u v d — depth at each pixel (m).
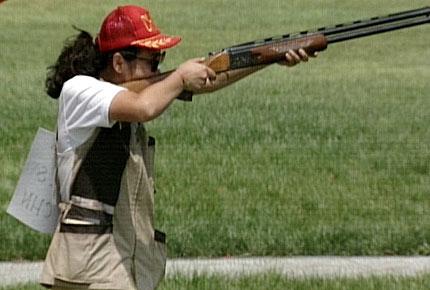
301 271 17.59
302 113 30.70
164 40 10.43
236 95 32.91
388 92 34.66
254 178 23.45
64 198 10.39
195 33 46.88
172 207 20.89
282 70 38.19
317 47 10.26
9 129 28.05
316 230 19.53
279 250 18.80
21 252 18.47
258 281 16.23
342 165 24.81
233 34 46.97
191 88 10.03
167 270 17.20
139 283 10.52
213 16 50.09
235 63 10.19
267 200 21.72
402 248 19.00
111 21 10.43
